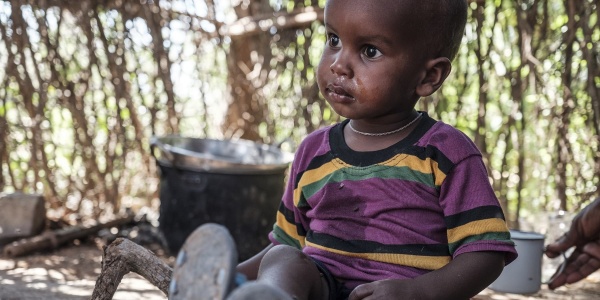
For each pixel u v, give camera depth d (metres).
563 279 2.30
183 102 4.38
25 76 3.93
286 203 1.79
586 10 3.46
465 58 3.84
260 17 4.39
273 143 4.45
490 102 3.91
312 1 4.33
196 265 1.15
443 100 3.92
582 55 3.48
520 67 3.64
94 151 4.18
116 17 4.09
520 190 3.79
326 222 1.62
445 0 1.57
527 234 3.05
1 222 3.80
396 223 1.55
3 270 3.32
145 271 1.74
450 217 1.54
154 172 4.55
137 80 4.17
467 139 1.61
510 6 3.70
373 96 1.54
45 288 2.98
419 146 1.58
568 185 3.71
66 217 4.26
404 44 1.53
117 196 4.29
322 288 1.48
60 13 3.95
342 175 1.62
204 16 4.39
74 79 4.06
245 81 4.54
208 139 4.07
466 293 1.49
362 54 1.56
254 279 1.75
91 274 3.33
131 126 4.28
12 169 4.14
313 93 4.24
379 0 1.53
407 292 1.44
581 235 2.24
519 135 3.76
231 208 3.63
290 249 1.46
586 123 3.61
